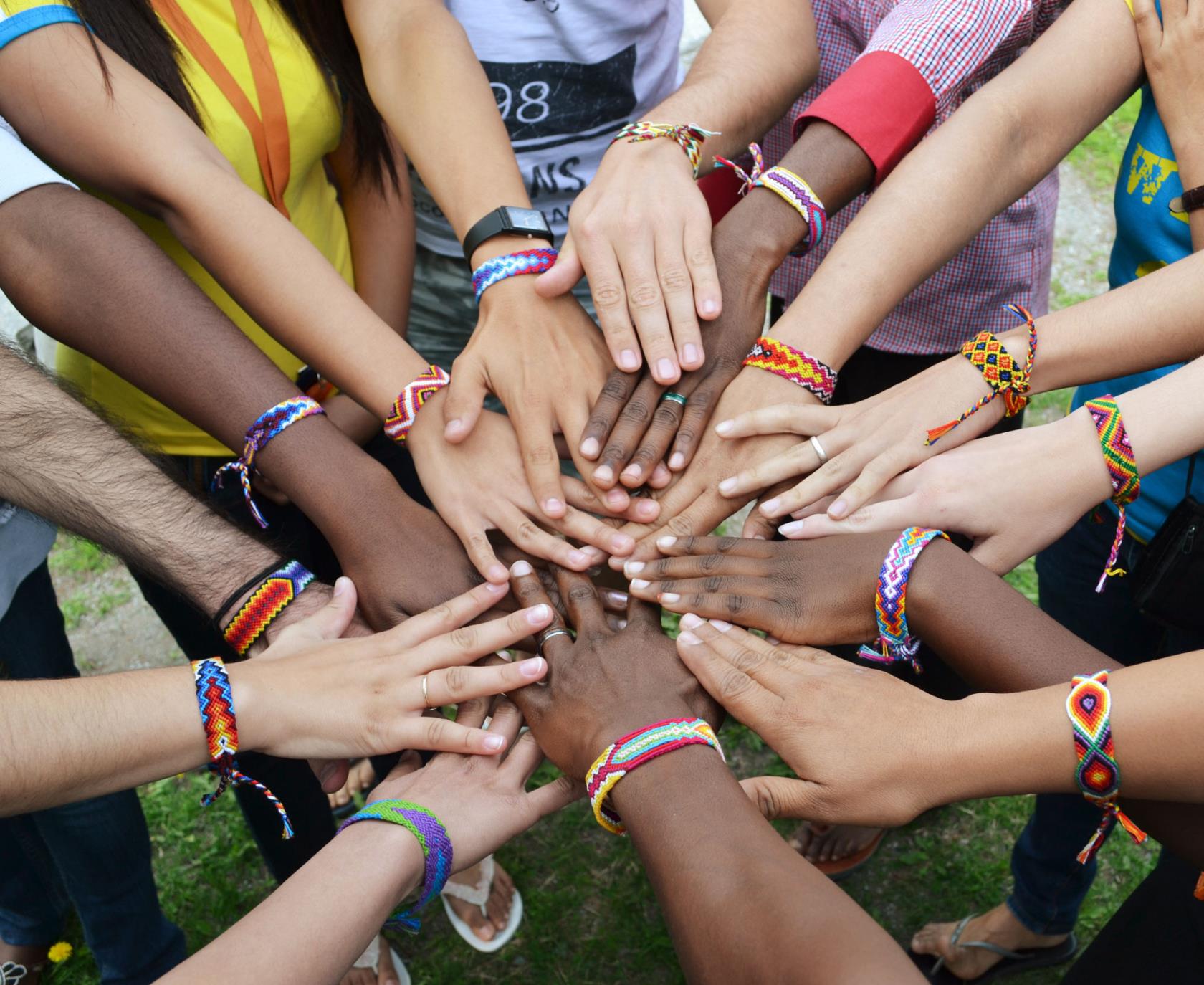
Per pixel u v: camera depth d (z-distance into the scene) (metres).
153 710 1.26
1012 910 2.27
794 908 0.99
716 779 1.19
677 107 1.76
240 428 1.54
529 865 2.59
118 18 1.55
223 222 1.57
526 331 1.65
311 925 1.14
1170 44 1.46
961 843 2.59
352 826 1.28
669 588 1.47
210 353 1.51
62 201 1.50
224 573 1.51
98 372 1.85
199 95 1.66
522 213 1.67
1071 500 1.39
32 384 1.48
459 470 1.61
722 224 1.68
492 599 1.46
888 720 1.24
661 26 2.21
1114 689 1.11
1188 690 1.07
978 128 1.59
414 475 2.24
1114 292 1.49
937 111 1.75
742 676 1.33
